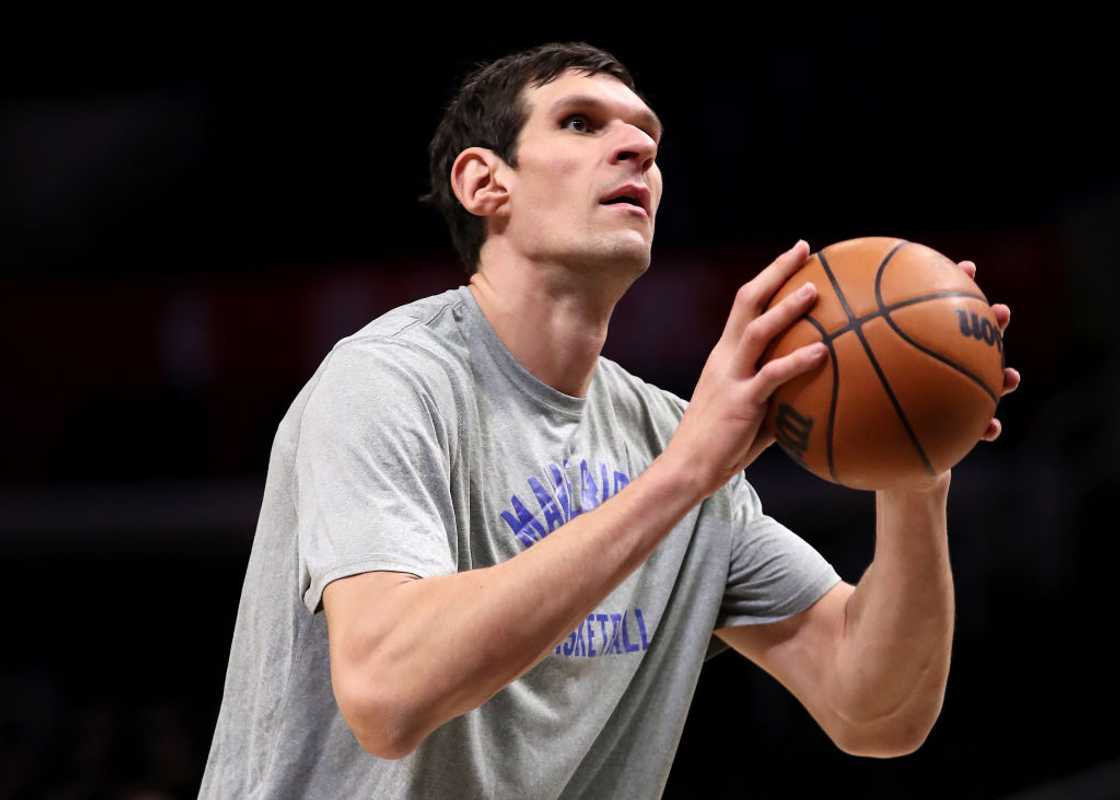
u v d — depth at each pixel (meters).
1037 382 15.62
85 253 21.41
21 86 22.02
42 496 17.67
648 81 19.36
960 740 15.18
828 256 3.96
